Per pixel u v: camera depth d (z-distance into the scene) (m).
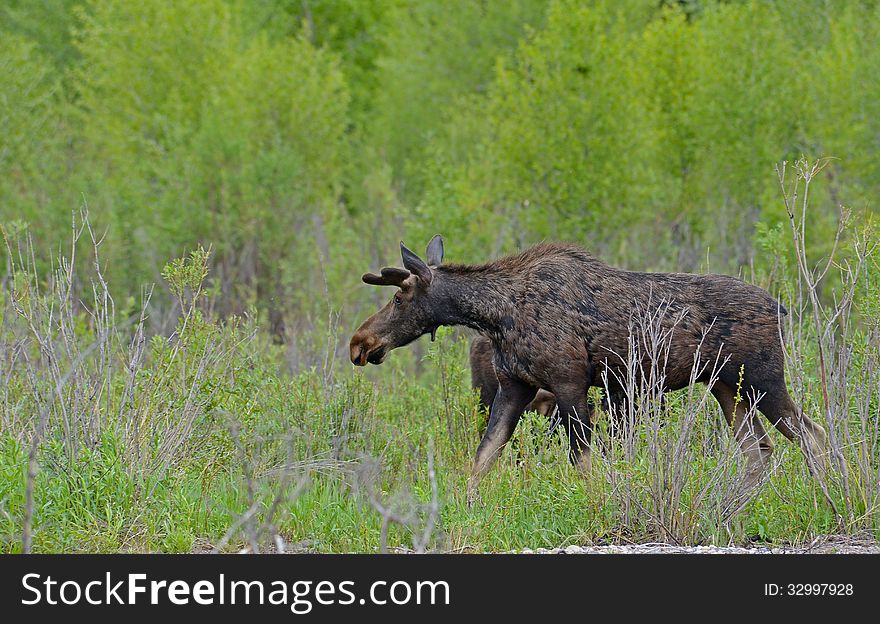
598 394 37.12
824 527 31.50
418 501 30.67
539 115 70.75
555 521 31.53
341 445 35.94
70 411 32.31
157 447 32.50
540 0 102.44
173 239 72.12
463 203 64.44
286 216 74.31
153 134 92.12
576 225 69.75
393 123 103.62
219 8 96.25
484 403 40.25
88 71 97.88
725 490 31.58
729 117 75.38
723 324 34.91
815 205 66.81
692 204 77.19
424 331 36.53
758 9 78.81
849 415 34.69
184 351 35.06
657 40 81.62
